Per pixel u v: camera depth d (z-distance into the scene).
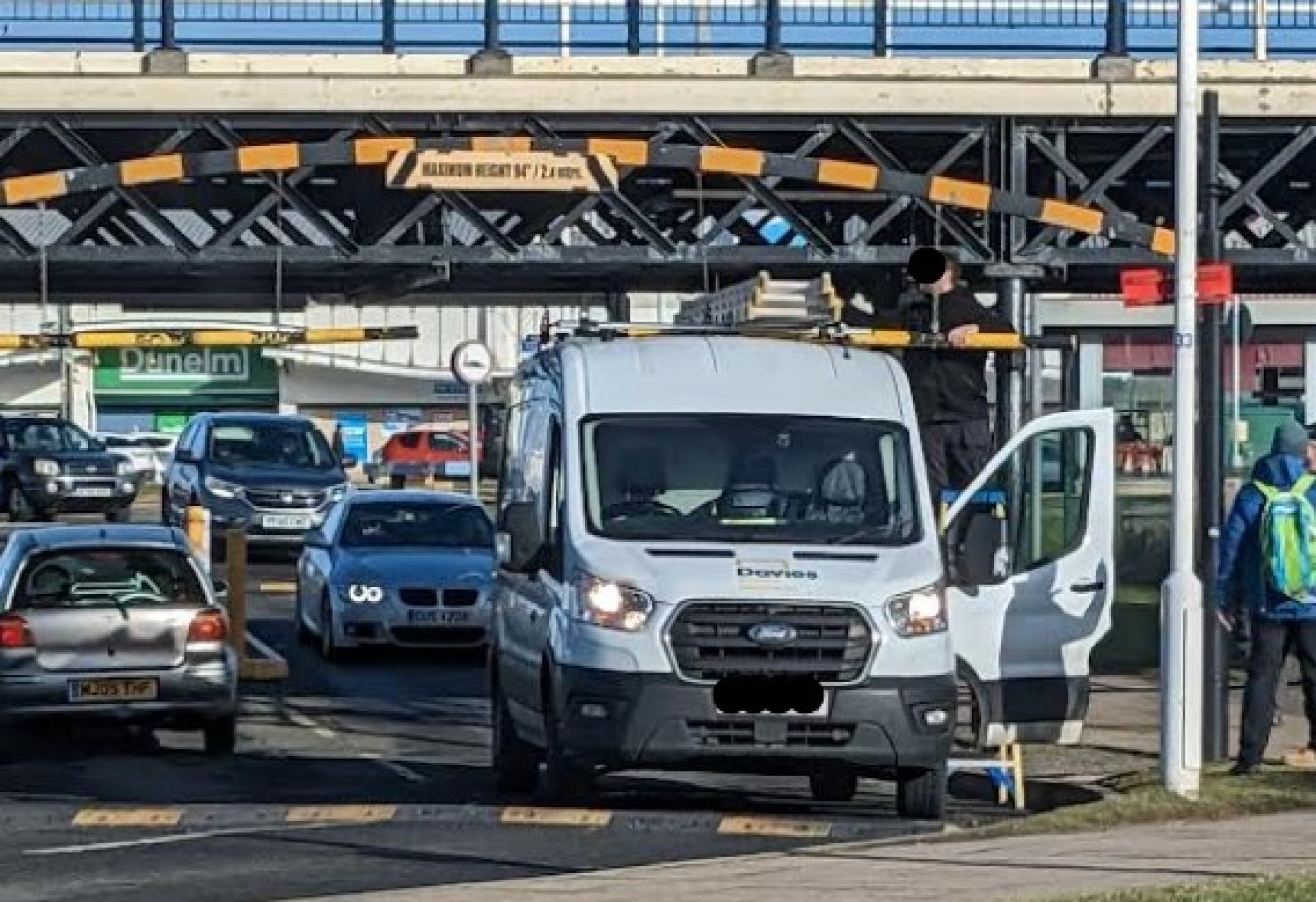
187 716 51.78
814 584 39.47
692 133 71.88
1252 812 41.00
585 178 57.50
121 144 75.44
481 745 55.06
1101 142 76.62
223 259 71.62
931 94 71.62
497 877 35.69
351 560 72.38
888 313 76.81
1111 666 68.56
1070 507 64.50
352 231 79.56
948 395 52.62
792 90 71.38
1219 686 47.31
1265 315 116.50
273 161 56.59
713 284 82.00
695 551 40.22
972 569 43.97
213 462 103.44
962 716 51.94
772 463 42.31
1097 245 78.69
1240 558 44.56
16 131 70.50
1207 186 48.06
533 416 46.44
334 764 51.78
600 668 39.09
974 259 72.69
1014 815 44.03
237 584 68.06
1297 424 44.66
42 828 41.59
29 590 51.41
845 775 41.88
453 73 70.69
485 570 71.94
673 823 41.50
